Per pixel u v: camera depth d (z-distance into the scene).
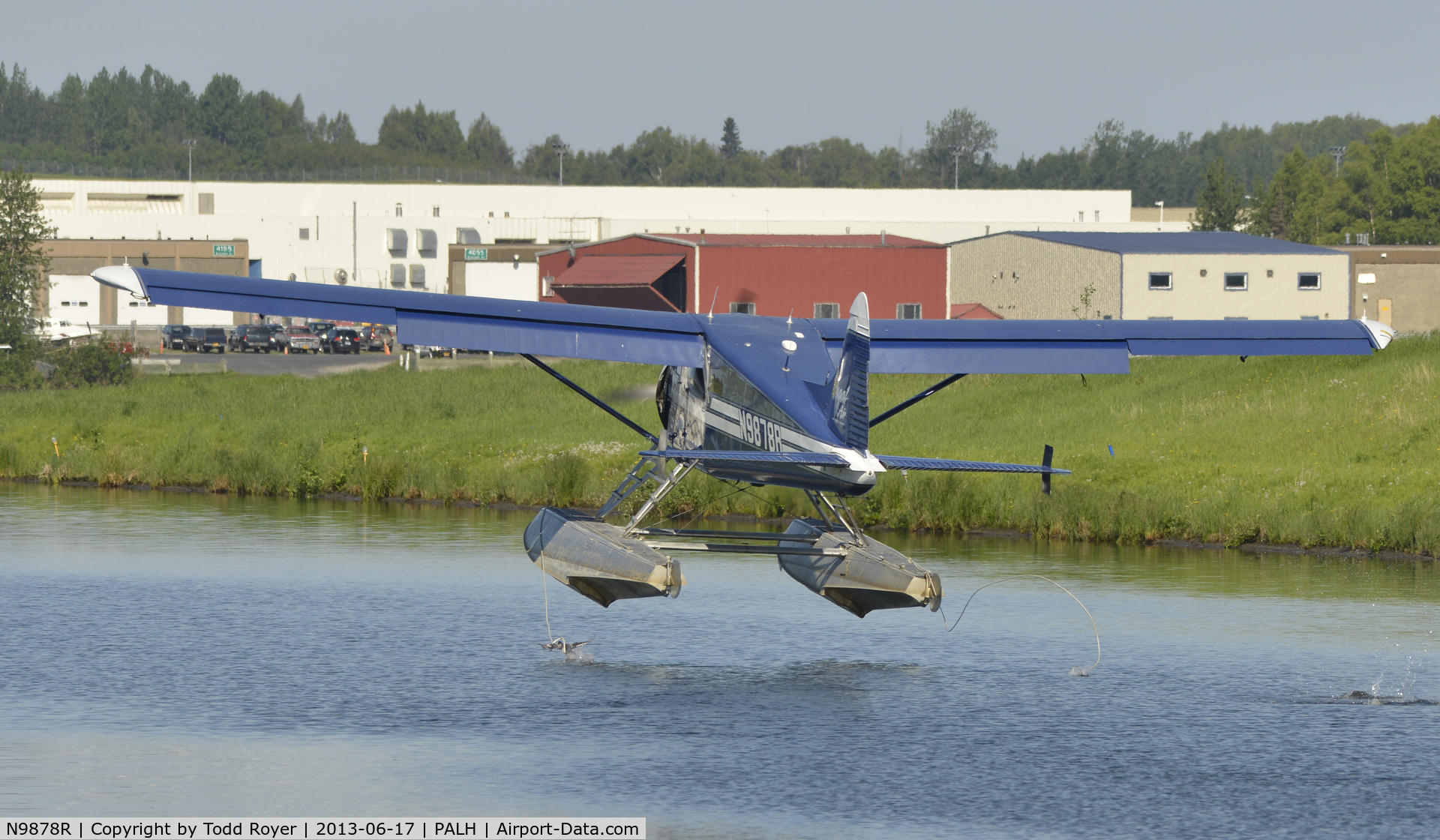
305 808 38.91
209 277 52.81
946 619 66.00
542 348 56.47
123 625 63.47
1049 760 43.22
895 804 39.12
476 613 67.19
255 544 89.31
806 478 54.62
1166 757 43.50
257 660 56.44
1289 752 44.00
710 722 47.41
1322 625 63.94
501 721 47.47
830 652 58.88
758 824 37.53
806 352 58.28
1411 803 39.12
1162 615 66.50
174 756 43.41
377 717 47.91
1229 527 91.06
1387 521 87.25
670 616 67.25
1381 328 60.72
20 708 48.75
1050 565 81.94
